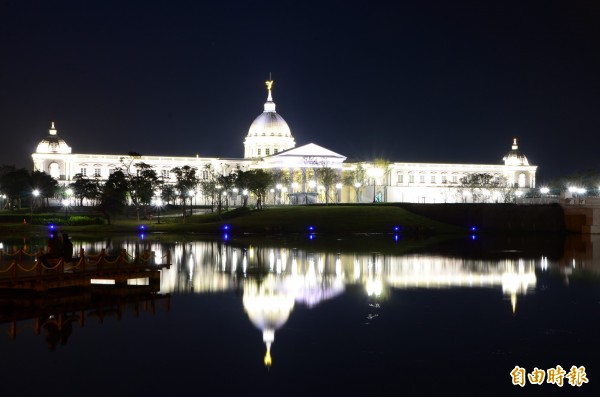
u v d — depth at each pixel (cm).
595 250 12256
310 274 8438
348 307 6275
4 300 6309
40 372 4447
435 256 10712
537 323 5653
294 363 4594
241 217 19225
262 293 7019
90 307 6272
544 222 18562
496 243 13850
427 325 5569
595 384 4241
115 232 16912
